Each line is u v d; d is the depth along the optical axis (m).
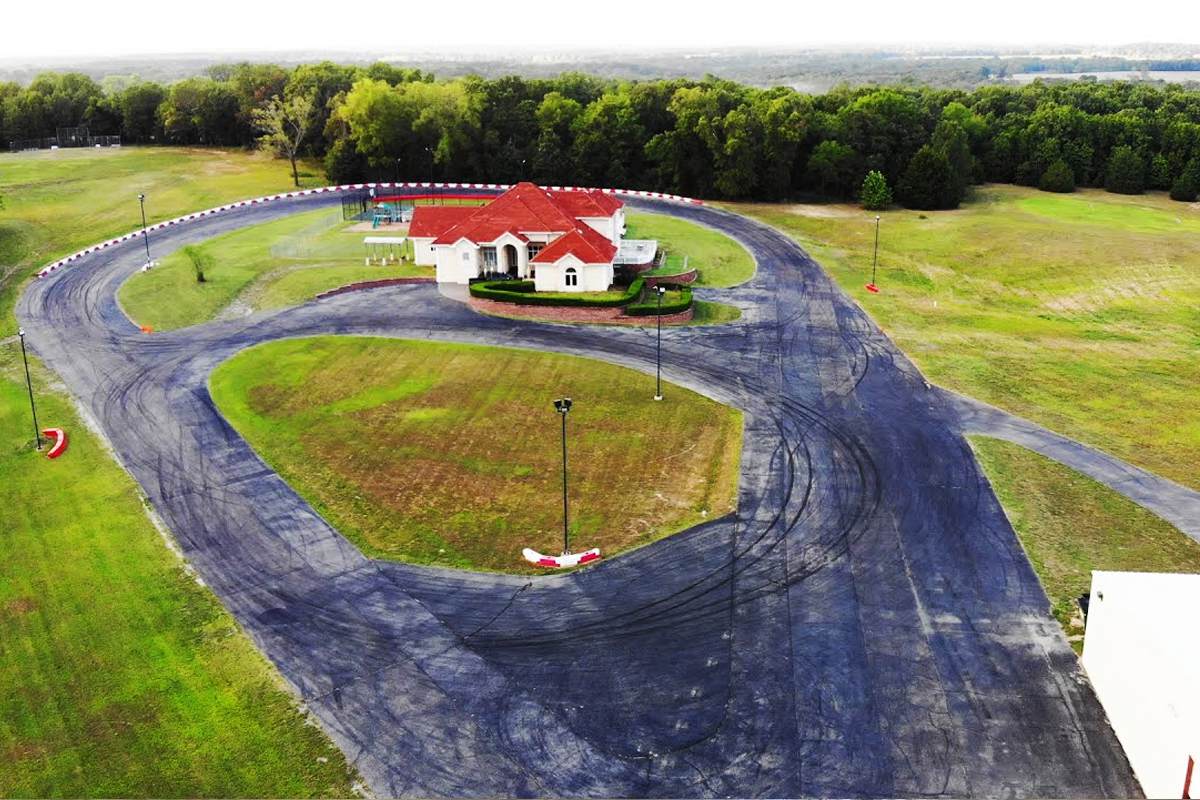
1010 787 35.41
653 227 120.31
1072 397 71.00
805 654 42.59
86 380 73.69
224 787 35.31
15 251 106.38
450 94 148.38
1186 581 39.91
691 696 39.97
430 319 87.25
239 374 74.44
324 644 43.22
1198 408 68.88
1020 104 169.50
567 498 55.56
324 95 163.38
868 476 58.72
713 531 52.50
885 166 139.25
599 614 45.38
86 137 174.38
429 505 55.12
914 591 47.22
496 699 39.75
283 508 55.00
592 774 35.97
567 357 78.06
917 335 84.50
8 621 44.94
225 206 127.56
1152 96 176.00
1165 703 33.66
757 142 135.50
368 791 35.25
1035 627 44.47
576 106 149.50
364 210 126.75
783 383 73.25
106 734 37.88
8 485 58.06
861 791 35.25
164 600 46.50
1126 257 103.06
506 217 97.56
